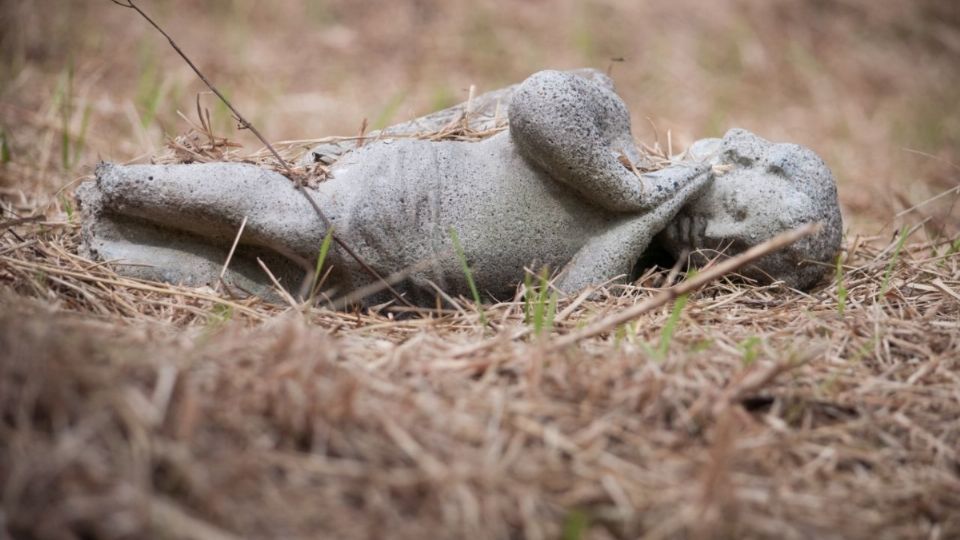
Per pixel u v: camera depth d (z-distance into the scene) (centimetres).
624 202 470
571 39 1102
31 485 317
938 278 521
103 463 327
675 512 343
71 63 788
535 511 340
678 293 411
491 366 403
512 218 475
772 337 452
